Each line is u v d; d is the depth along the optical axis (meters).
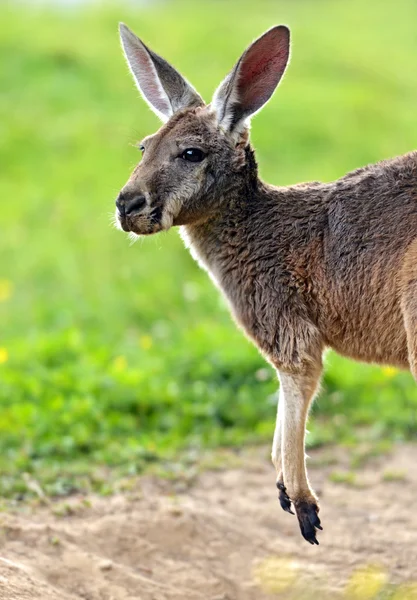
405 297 7.18
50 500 10.06
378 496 10.57
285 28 7.77
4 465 10.81
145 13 43.00
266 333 7.82
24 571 7.95
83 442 11.52
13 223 21.45
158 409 12.59
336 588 8.52
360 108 29.86
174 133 7.88
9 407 12.38
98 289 18.61
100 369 13.46
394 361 7.60
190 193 7.82
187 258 20.05
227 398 12.79
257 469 11.27
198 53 34.50
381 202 7.46
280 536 9.61
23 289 18.72
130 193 7.73
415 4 48.59
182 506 9.74
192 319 16.84
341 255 7.50
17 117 27.67
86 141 26.14
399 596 8.33
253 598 8.50
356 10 47.91
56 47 33.28
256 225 7.87
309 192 7.89
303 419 7.71
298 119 28.22
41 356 13.92
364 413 12.74
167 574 8.71
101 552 8.89
